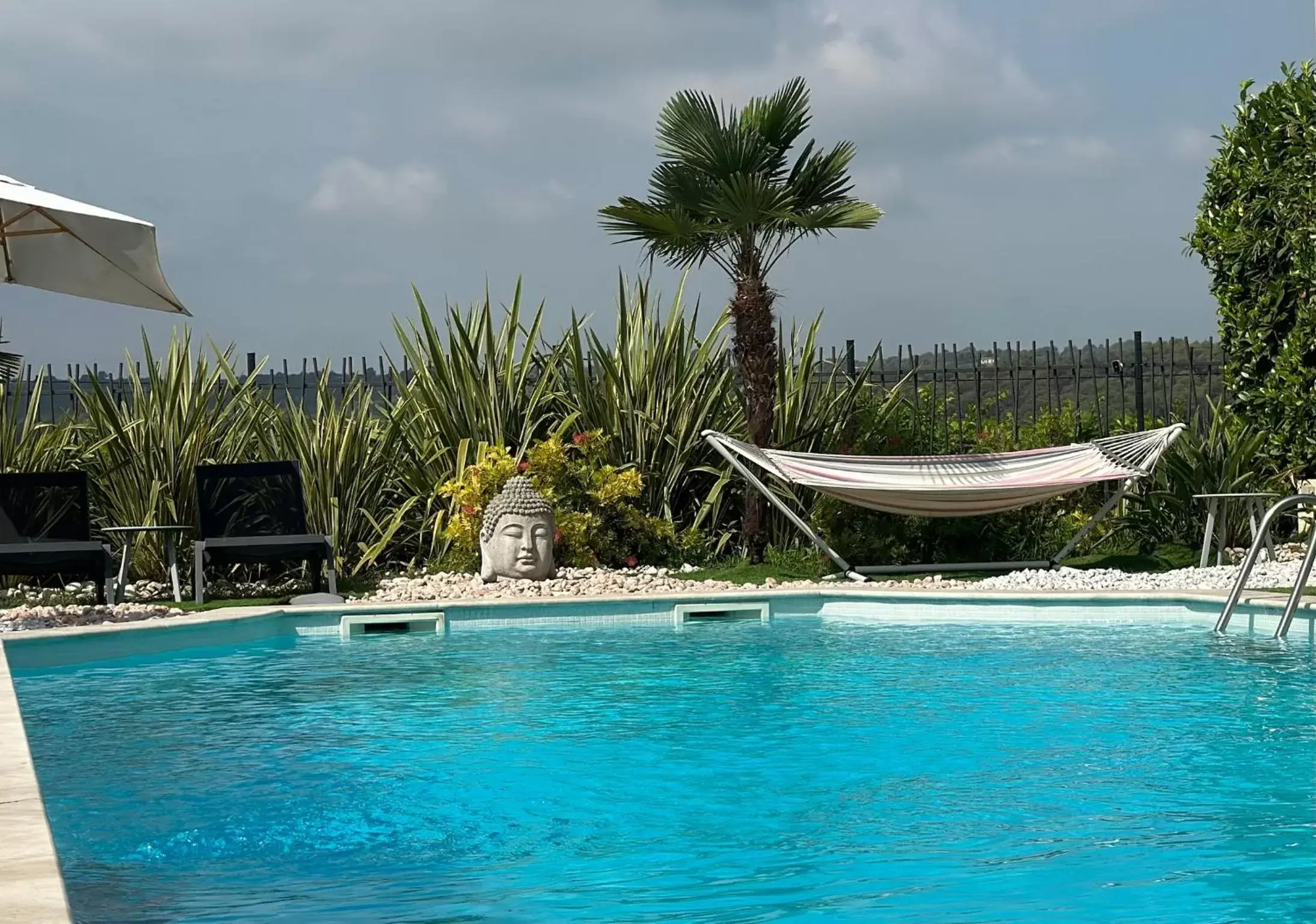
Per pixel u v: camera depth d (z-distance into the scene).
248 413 11.74
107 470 11.15
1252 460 12.16
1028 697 5.91
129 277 8.71
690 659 7.33
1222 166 12.70
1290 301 12.06
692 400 12.30
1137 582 10.03
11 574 9.27
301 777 4.51
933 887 3.13
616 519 11.65
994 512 10.91
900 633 8.41
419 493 11.89
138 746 5.09
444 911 3.01
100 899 3.13
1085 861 3.33
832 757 4.74
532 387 12.73
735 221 11.33
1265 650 7.16
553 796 4.21
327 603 9.51
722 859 3.46
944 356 13.85
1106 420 13.70
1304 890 3.04
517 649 7.89
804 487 12.21
